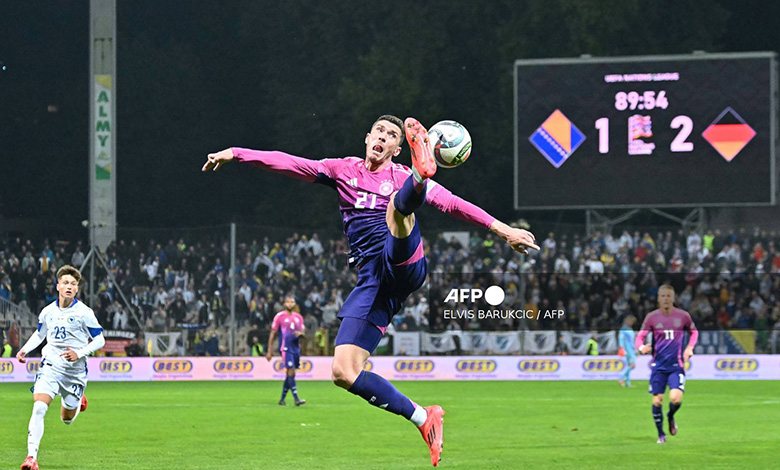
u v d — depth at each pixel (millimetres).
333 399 23500
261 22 55094
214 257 33625
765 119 30750
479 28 49719
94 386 28484
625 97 31234
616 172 31359
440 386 28234
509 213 47875
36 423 11469
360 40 52344
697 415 19453
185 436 15789
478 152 48031
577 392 25859
